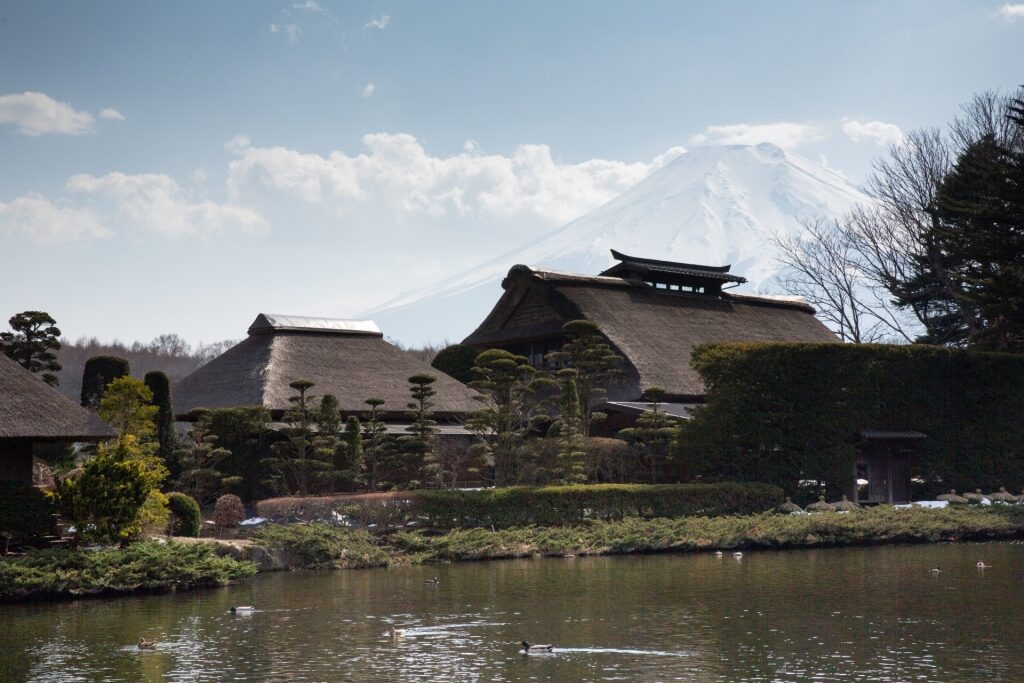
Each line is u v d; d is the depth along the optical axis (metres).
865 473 48.69
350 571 33.00
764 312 69.06
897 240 76.69
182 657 20.06
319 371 51.59
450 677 18.25
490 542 35.88
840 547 38.28
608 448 45.06
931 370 49.19
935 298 73.75
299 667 19.09
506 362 42.12
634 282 63.56
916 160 77.06
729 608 24.70
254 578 31.53
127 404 34.97
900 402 48.31
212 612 25.14
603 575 30.95
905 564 32.56
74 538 30.83
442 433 48.31
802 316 71.12
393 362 54.47
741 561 34.09
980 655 19.47
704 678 18.02
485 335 64.88
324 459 44.78
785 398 46.03
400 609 25.19
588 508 39.78
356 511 36.78
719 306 66.50
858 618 23.27
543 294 60.88
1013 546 37.72
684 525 38.72
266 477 44.69
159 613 25.09
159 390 41.69
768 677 18.02
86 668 19.20
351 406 49.25
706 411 45.59
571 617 23.80
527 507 38.66
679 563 33.75
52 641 21.72
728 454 45.31
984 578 29.16
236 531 36.44
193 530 34.47
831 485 46.22
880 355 48.06
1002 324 58.22
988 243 58.09
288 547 34.03
